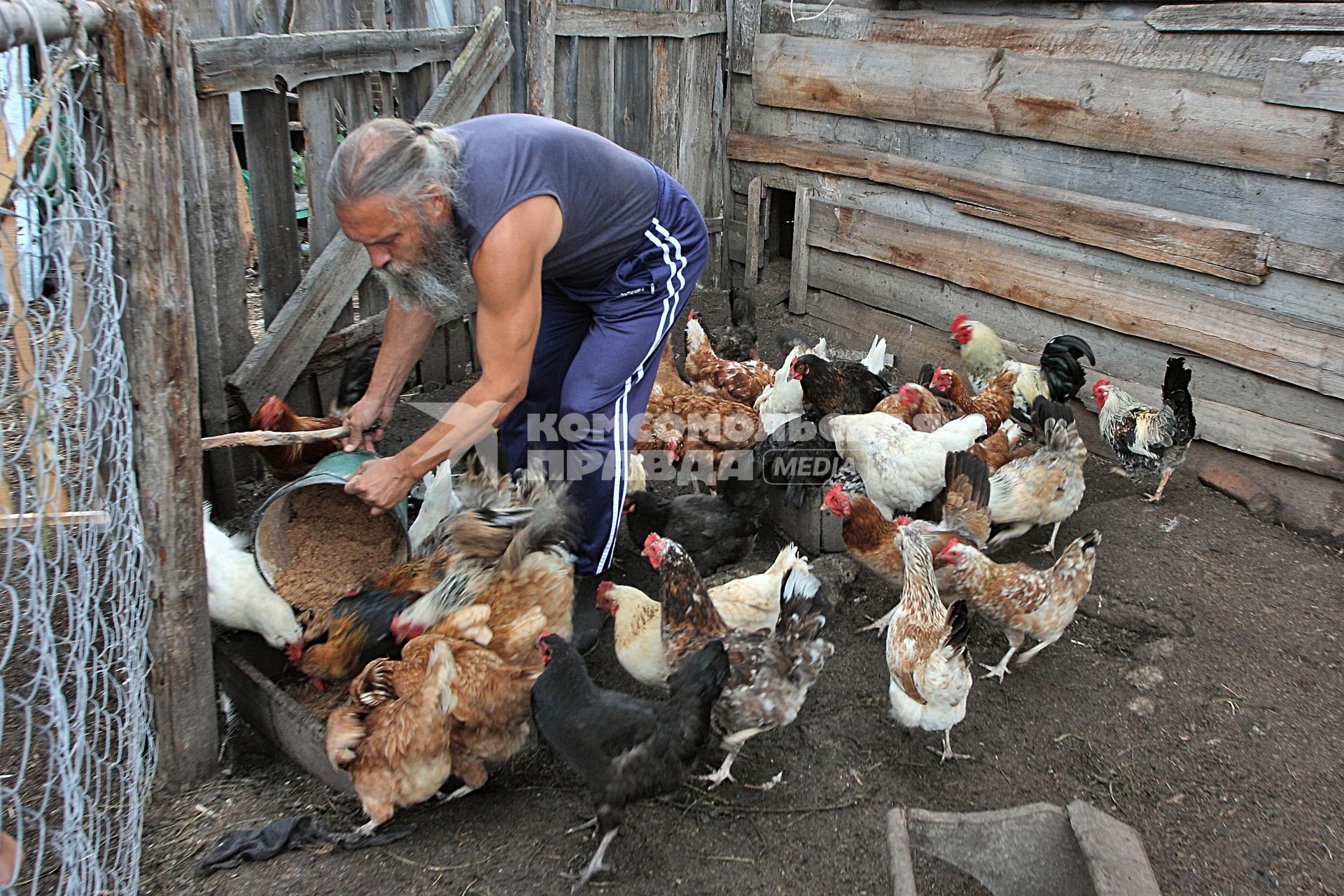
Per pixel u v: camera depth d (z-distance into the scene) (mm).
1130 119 5035
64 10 1928
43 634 1916
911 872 2596
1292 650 3807
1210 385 4988
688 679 2791
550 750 3213
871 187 6766
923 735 3336
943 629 3055
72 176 2412
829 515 4410
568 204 2896
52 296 2619
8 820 2535
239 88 4086
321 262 4723
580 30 6344
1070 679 3656
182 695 2775
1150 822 2936
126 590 2736
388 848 2711
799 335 6938
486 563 3297
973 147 6004
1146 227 5051
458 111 5430
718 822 2906
